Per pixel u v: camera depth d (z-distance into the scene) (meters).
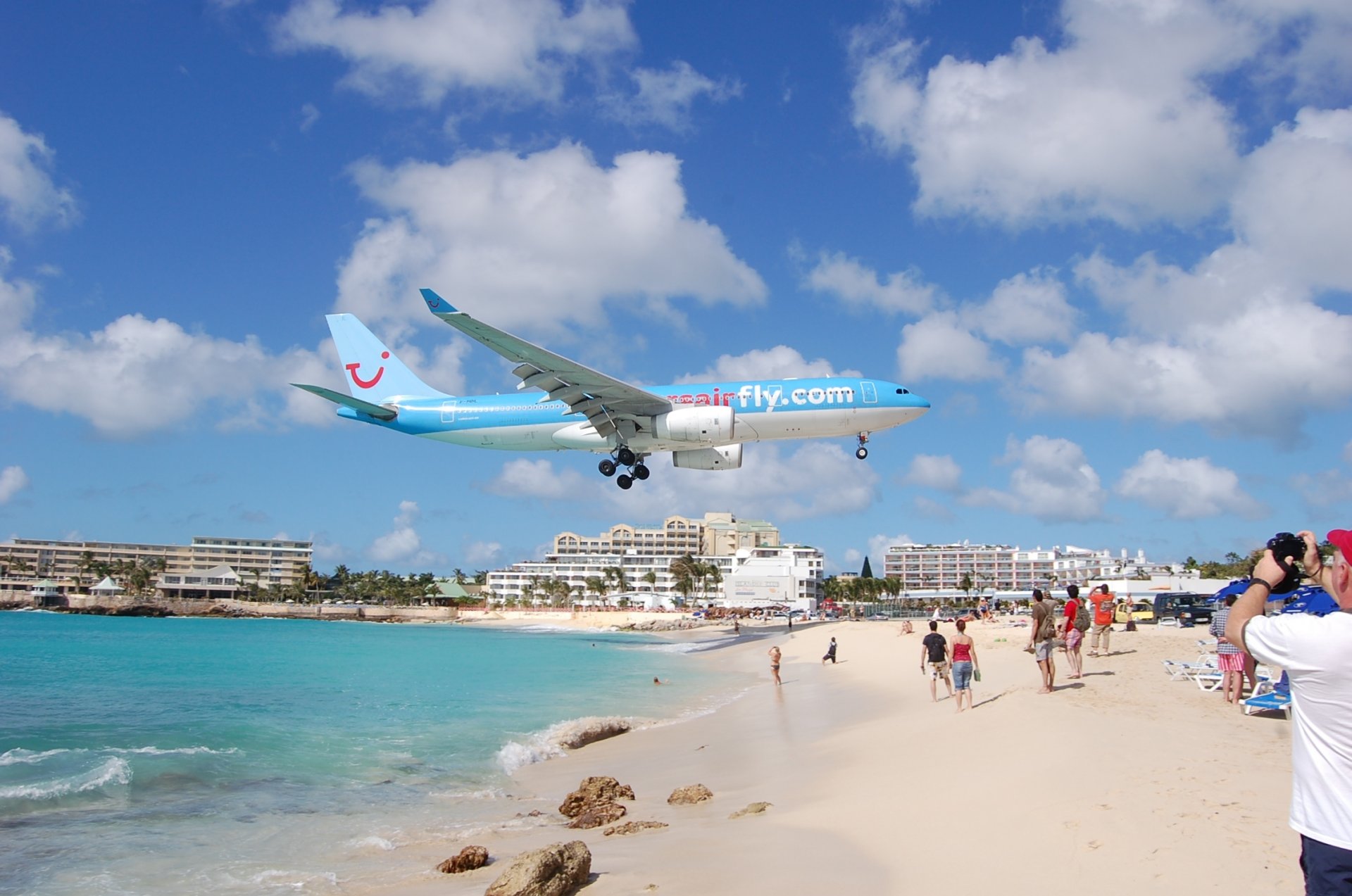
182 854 11.72
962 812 9.90
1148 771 10.25
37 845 12.21
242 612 175.50
